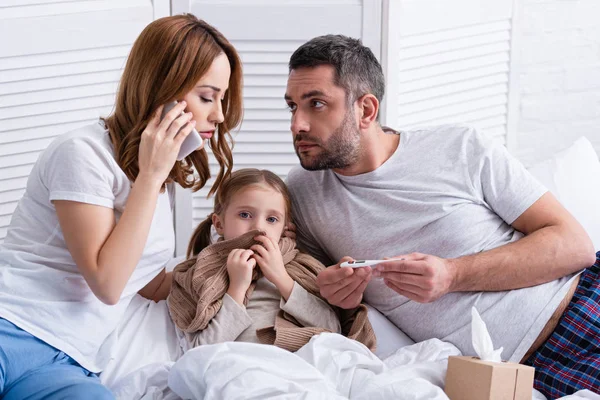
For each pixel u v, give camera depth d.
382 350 1.72
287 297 1.72
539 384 1.61
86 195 1.51
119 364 1.61
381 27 2.42
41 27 2.22
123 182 1.58
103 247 1.50
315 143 1.72
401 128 2.51
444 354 1.63
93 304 1.57
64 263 1.56
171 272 1.90
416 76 2.51
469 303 1.68
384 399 1.40
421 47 2.51
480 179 1.77
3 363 1.45
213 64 1.59
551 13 2.74
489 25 2.62
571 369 1.59
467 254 1.73
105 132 1.61
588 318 1.64
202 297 1.67
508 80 2.69
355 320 1.73
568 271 1.70
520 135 2.79
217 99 1.63
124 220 1.50
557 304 1.67
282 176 2.49
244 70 2.42
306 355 1.55
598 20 2.78
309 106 1.71
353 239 1.78
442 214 1.73
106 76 2.33
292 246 1.81
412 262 1.61
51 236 1.57
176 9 2.37
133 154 1.57
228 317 1.66
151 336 1.69
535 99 2.78
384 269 1.63
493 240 1.75
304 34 2.41
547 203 1.74
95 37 2.29
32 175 1.61
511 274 1.66
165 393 1.55
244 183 1.79
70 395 1.40
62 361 1.52
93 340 1.57
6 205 2.28
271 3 2.39
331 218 1.81
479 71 2.62
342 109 1.70
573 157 2.16
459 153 1.79
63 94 2.29
